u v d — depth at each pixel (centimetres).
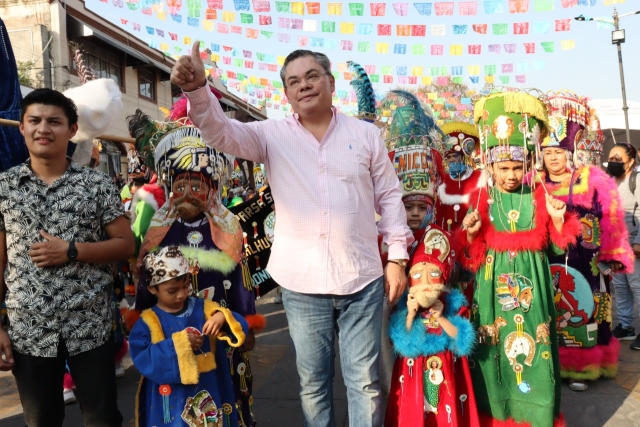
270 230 370
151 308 234
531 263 272
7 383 383
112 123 286
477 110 295
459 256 284
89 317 209
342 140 230
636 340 450
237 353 257
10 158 275
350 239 223
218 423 226
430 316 256
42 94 205
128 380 390
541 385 263
